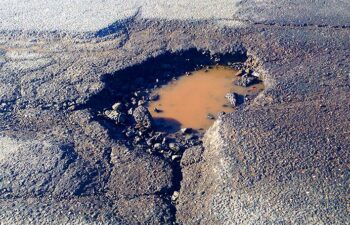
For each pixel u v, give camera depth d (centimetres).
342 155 99
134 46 141
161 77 135
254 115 113
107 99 125
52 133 112
